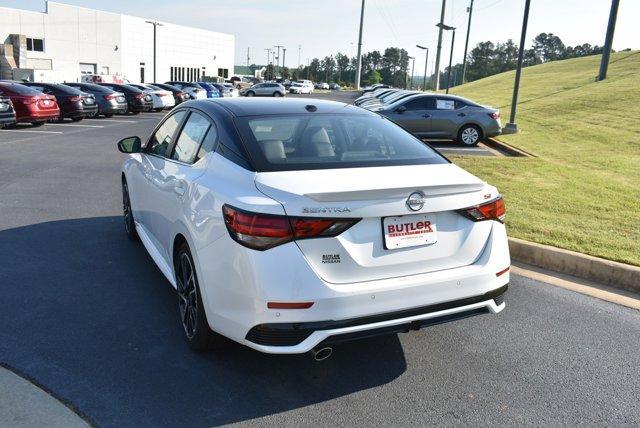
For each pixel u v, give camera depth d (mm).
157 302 4410
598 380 3471
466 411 3105
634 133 17234
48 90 21031
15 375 3275
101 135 17016
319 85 105438
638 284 4953
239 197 3053
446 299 3174
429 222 3182
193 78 86312
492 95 40312
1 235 6098
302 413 3033
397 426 2951
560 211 7199
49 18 61406
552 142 16156
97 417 2916
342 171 3283
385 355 3723
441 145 16500
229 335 3115
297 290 2859
